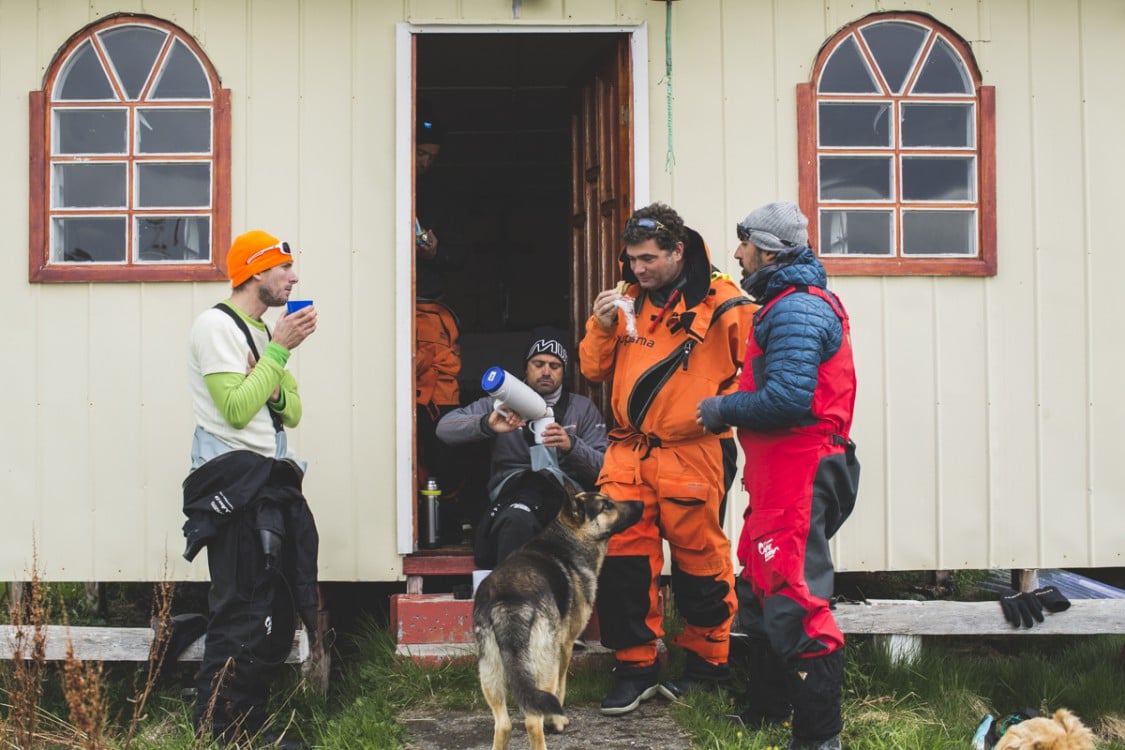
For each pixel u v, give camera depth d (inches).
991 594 230.1
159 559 197.0
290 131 200.5
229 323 163.0
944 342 204.2
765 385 143.5
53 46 199.3
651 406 168.2
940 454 203.5
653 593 176.7
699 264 167.0
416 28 200.7
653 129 203.0
